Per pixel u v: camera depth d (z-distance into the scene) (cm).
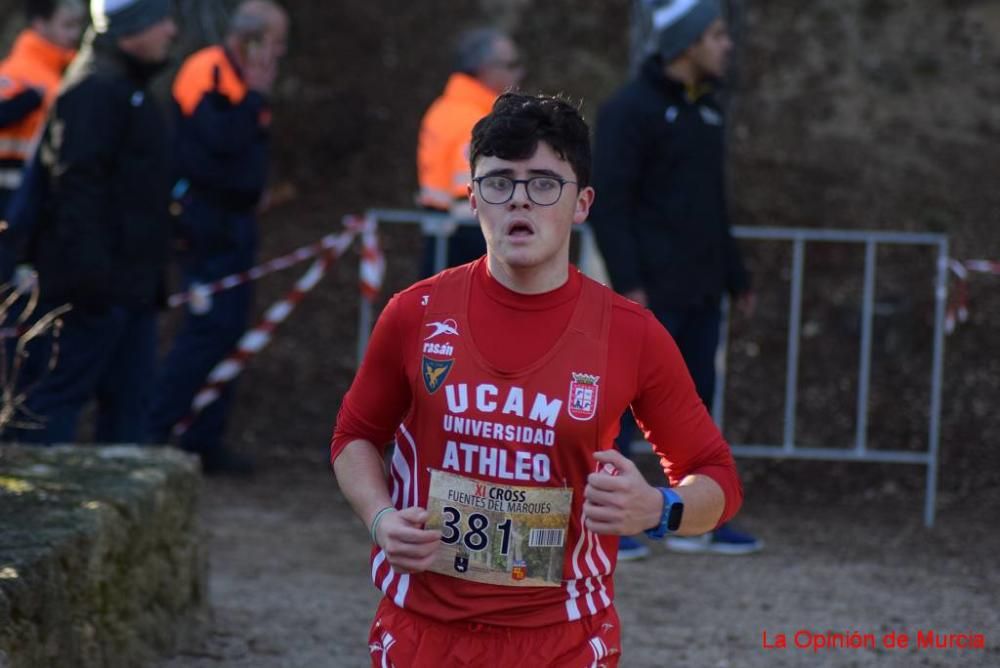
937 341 2700
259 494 2838
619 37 4406
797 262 2702
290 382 3381
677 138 2234
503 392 988
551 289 1007
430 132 2762
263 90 2775
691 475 1035
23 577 1299
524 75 4269
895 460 2842
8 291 2247
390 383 1040
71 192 2102
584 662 1008
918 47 4378
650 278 2252
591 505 955
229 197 2788
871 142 4056
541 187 980
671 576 2289
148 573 1669
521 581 988
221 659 1752
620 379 1003
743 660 1852
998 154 4012
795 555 2469
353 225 2850
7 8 4384
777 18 4472
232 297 2833
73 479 1677
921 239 2695
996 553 2520
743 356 3362
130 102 2138
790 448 2712
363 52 4372
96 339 2173
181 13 3716
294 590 2145
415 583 1015
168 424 2842
